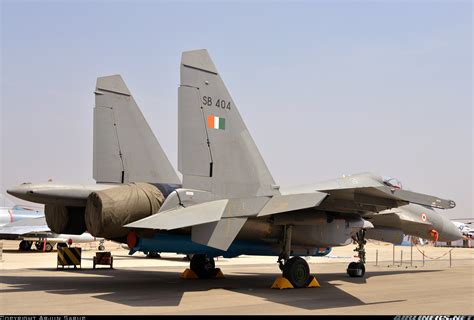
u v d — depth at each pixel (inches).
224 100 507.5
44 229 1326.3
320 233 564.4
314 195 453.1
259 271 785.6
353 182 562.6
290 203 455.5
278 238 553.3
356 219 596.7
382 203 533.6
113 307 392.2
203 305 409.4
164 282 585.9
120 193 484.7
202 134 485.1
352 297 473.7
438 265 983.6
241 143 512.4
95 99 607.8
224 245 460.4
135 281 591.2
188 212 453.7
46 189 489.7
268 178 529.3
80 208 541.0
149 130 641.6
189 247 520.4
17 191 479.8
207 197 478.6
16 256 1163.9
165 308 391.2
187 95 480.1
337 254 1518.2
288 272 530.6
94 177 593.0
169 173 650.2
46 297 444.1
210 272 650.2
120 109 623.2
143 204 490.3
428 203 504.7
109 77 622.2
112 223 472.1
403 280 655.1
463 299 472.1
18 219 1505.9
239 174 505.4
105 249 1690.5
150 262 974.4
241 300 440.1
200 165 480.1
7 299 431.8
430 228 769.6
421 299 469.4
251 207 473.4
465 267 920.3
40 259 1035.3
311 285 547.5
